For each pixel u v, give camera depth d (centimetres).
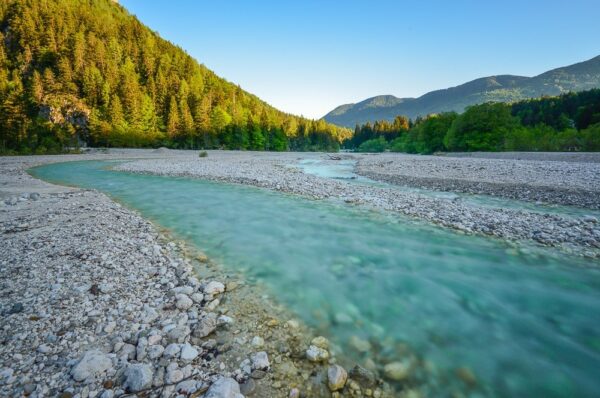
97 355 318
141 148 6606
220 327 406
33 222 861
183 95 8369
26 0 9356
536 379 335
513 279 589
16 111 5103
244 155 5728
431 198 1327
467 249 745
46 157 4069
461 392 315
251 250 724
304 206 1210
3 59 7888
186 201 1311
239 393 287
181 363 327
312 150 11075
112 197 1390
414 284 561
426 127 6706
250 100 12744
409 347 383
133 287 502
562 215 1088
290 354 358
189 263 635
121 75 7694
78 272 538
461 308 482
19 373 299
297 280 567
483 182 1669
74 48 8212
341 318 444
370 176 2222
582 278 595
